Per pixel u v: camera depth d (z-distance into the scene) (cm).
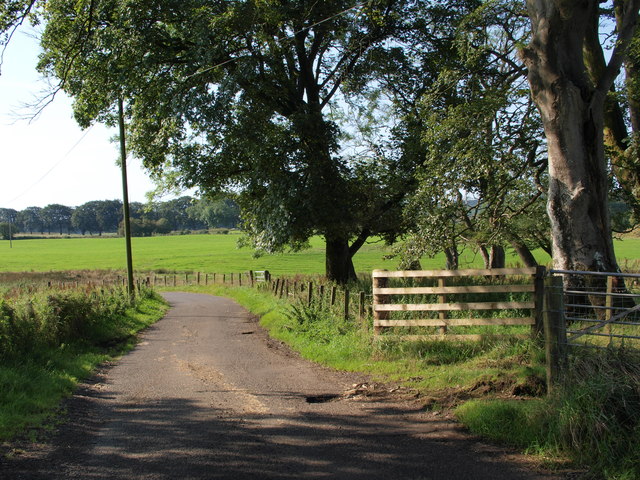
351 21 1895
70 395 775
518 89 1378
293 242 2080
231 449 527
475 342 863
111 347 1274
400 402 680
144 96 1944
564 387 532
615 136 1485
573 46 996
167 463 492
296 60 2248
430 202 1447
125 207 2245
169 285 4738
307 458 499
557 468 467
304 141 1934
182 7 1770
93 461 499
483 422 558
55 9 1647
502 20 1499
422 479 449
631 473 436
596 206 997
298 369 934
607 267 980
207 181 2084
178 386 833
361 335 1026
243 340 1356
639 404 485
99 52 1739
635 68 1418
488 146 1348
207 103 1752
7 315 961
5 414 611
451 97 1673
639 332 741
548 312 583
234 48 1881
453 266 2348
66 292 1405
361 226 2203
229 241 10506
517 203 1683
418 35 2080
